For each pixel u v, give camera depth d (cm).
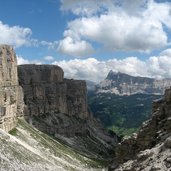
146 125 11312
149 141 10800
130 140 11669
